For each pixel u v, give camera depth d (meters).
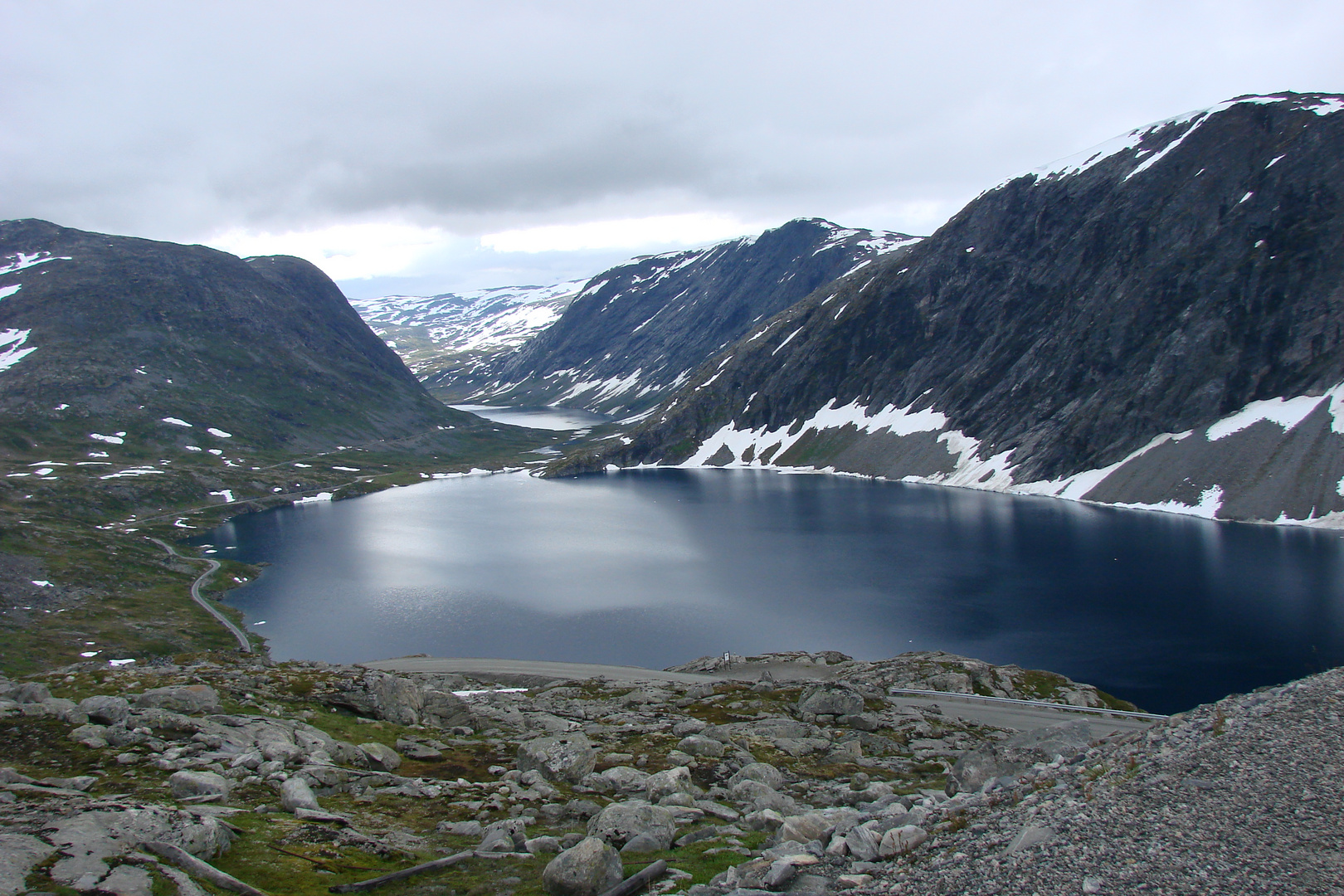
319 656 104.31
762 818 25.50
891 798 28.19
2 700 34.78
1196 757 21.47
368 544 177.12
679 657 100.62
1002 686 71.31
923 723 53.56
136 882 16.36
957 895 16.81
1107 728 56.09
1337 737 20.56
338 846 21.55
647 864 20.92
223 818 22.12
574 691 69.31
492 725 45.66
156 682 46.38
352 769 30.80
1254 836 17.14
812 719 54.16
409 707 44.94
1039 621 108.31
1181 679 86.81
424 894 19.23
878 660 83.12
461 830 24.69
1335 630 99.19
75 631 110.69
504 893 19.23
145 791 24.91
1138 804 19.45
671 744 42.12
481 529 193.50
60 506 197.88
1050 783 22.91
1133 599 115.75
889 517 190.38
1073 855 17.48
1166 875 16.23
